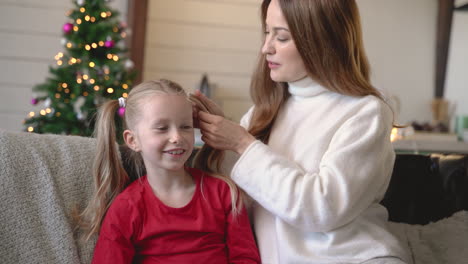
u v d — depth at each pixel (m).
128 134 1.21
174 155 1.14
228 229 1.23
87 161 1.29
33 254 1.15
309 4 1.20
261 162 1.16
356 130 1.17
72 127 3.16
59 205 1.20
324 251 1.15
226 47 4.37
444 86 4.45
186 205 1.20
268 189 1.14
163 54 4.27
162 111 1.14
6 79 4.04
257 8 4.39
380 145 1.18
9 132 1.25
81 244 1.22
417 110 4.56
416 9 4.50
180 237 1.18
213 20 4.33
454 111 4.30
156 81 1.22
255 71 1.39
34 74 4.07
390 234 1.20
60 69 3.24
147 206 1.19
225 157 1.40
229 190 1.26
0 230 1.14
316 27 1.21
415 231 1.51
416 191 1.56
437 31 4.48
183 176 1.24
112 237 1.15
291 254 1.16
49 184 1.21
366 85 1.26
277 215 1.16
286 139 1.29
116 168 1.27
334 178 1.11
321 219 1.11
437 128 4.24
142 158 1.32
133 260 1.20
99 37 3.24
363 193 1.15
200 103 1.28
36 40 4.06
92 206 1.24
